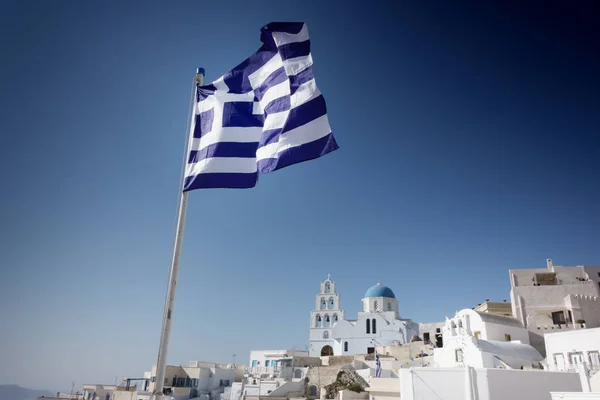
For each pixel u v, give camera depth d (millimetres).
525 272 83688
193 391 93812
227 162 22406
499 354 52562
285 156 21703
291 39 23688
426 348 91000
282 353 119312
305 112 22219
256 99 23672
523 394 31719
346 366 85562
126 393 85188
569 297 67875
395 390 55906
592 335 48688
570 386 33188
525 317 70812
